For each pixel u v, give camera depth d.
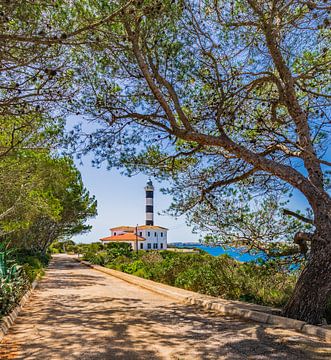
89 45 7.87
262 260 10.80
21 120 10.58
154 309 11.12
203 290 14.54
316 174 9.48
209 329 8.09
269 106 10.32
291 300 8.75
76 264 44.66
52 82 8.11
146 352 6.25
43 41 6.08
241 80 10.30
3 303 9.46
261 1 8.12
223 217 11.44
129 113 10.11
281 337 7.14
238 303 11.17
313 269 8.53
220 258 14.49
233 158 11.45
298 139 10.55
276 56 8.91
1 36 5.94
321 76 10.21
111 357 5.98
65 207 38.97
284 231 10.99
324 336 7.11
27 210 20.94
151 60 9.38
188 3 8.69
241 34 9.32
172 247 96.31
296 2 7.12
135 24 7.95
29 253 39.78
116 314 10.23
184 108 10.62
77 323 8.92
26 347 6.69
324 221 8.64
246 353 6.09
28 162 17.09
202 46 9.48
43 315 10.14
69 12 7.29
